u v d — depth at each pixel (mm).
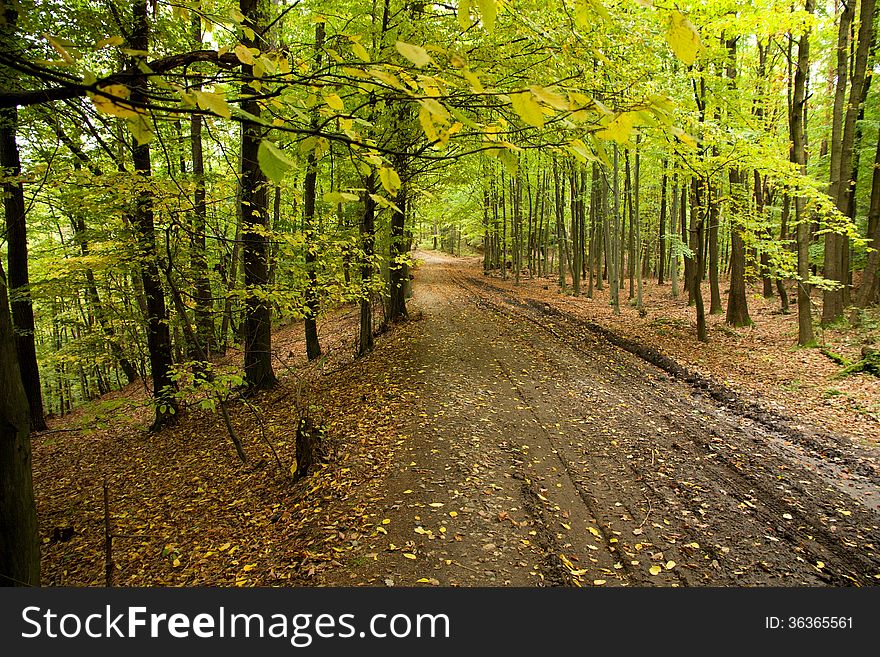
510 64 4113
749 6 8953
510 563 4359
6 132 7387
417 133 7234
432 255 56125
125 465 8445
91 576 5062
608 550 4547
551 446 6738
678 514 5078
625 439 6941
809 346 10859
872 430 6805
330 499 5387
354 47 1417
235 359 13664
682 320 14969
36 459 9969
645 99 1383
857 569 4230
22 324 10711
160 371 9727
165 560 5039
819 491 5414
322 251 7789
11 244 9906
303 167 7555
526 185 28672
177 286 7508
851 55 13273
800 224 11172
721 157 9258
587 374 10148
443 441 6777
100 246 7043
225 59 1910
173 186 5512
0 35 2887
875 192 12609
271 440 7793
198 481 6992
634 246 20750
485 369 10547
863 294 12742
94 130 2186
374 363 11250
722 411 7969
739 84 11633
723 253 27031
